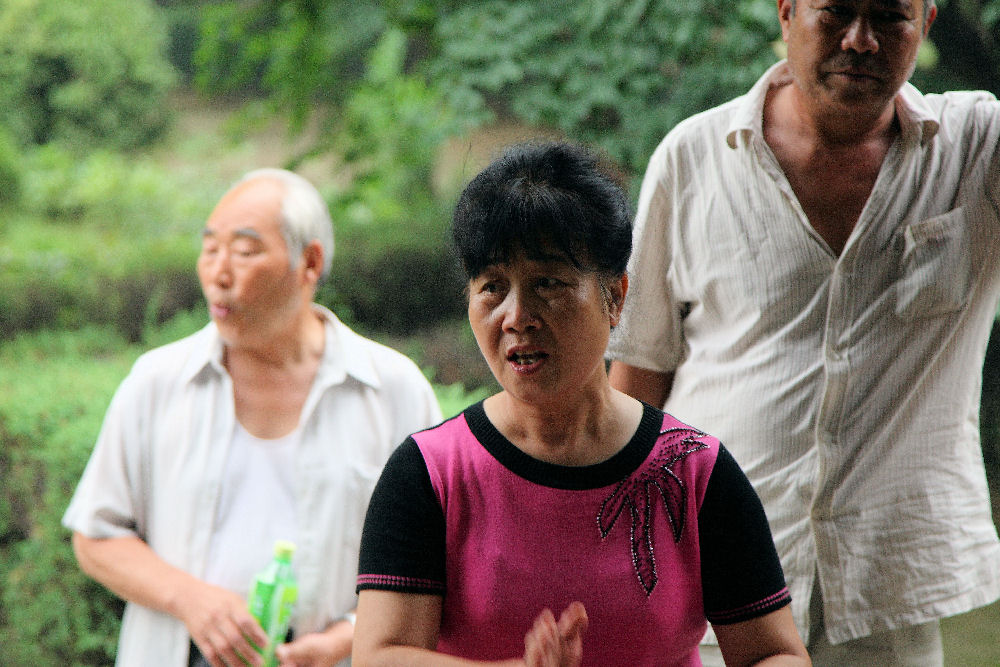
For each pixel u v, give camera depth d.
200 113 42.88
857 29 3.67
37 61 38.12
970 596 4.07
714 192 4.16
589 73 12.18
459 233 2.72
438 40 13.71
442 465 2.77
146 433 4.48
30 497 8.21
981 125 4.01
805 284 4.04
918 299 3.96
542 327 2.64
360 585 2.75
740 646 2.84
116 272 21.41
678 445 2.81
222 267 4.41
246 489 4.45
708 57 11.80
